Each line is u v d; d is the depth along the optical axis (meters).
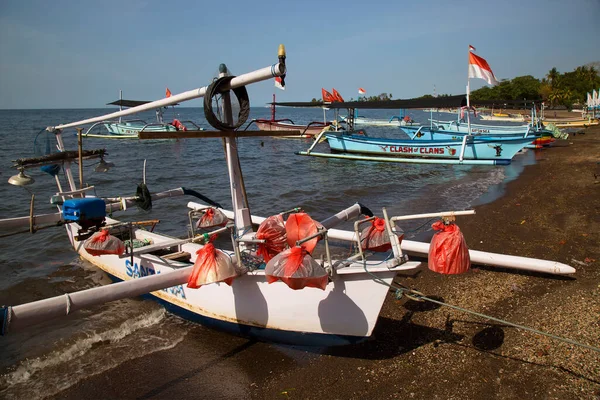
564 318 4.97
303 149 28.81
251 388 4.19
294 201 12.86
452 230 4.13
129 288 4.23
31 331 5.36
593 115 49.22
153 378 4.39
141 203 7.11
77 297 3.91
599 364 4.08
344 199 13.02
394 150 21.44
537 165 18.00
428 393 3.94
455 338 4.81
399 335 4.95
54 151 7.93
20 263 7.76
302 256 3.87
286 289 4.58
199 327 5.45
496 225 8.88
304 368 4.46
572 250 7.12
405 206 11.66
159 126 32.06
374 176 17.27
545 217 9.23
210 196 13.98
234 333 5.21
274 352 4.81
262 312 4.82
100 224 5.80
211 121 4.43
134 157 24.20
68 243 8.73
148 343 5.06
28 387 4.29
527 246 7.50
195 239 6.10
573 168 16.20
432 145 20.22
